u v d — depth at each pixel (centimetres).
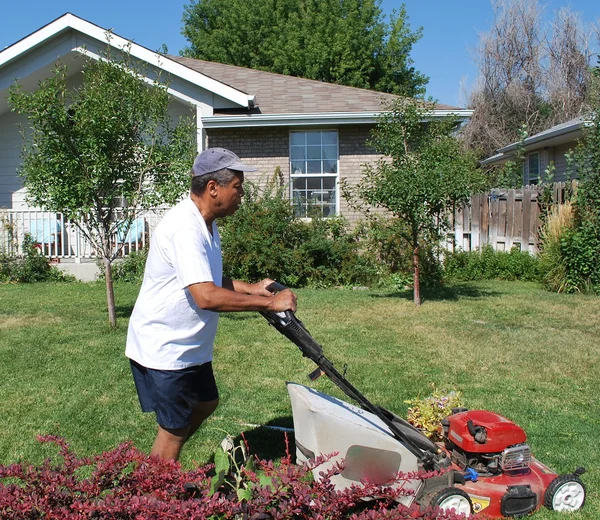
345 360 675
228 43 3419
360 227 1313
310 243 1254
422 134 1029
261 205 1279
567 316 927
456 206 1022
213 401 359
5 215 1396
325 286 1252
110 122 786
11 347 728
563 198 1352
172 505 241
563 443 462
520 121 3581
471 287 1246
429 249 1263
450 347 733
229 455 306
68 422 494
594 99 1213
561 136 1648
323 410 342
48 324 863
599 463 429
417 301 1023
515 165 1920
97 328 837
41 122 789
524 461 366
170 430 336
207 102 1367
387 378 611
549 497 364
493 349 725
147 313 326
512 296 1119
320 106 1423
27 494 248
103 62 841
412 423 430
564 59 3656
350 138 1412
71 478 258
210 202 329
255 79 1691
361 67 3219
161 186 837
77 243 1361
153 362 325
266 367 648
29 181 808
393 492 278
